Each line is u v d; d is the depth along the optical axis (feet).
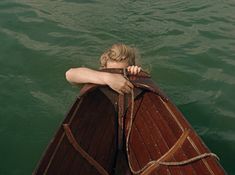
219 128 17.35
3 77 20.03
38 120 17.38
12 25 25.22
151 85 14.79
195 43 24.39
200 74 21.27
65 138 12.47
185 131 13.30
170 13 28.32
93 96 14.26
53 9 27.96
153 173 13.70
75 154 12.84
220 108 18.63
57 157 11.91
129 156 14.83
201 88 20.13
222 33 25.71
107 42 24.14
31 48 22.70
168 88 20.07
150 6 29.32
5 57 21.74
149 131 14.66
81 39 24.12
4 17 26.25
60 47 23.12
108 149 14.60
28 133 16.66
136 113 15.20
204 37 25.16
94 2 29.63
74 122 13.02
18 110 17.87
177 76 21.03
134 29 25.67
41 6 28.37
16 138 16.37
